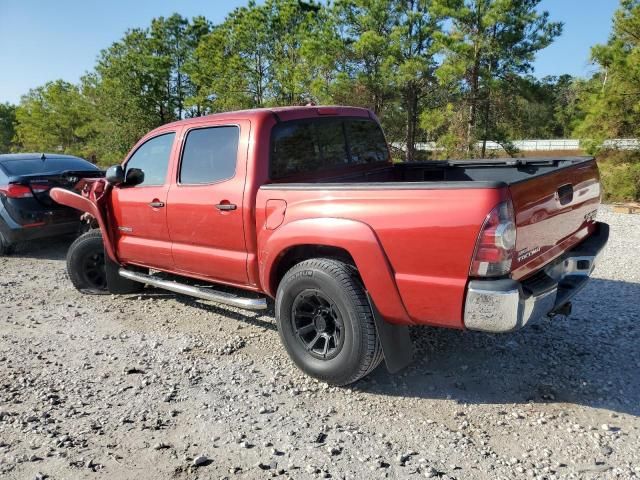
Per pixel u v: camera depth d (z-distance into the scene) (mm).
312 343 3889
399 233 3334
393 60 17938
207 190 4500
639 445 3078
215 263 4566
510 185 3107
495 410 3512
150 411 3602
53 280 7070
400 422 3412
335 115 4852
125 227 5449
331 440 3229
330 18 19922
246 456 3090
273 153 4270
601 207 12633
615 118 13703
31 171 8523
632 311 5062
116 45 37875
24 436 3314
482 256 3068
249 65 27531
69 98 45875
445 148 19516
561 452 3041
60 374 4195
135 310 5680
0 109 82625
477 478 2842
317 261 3746
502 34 18047
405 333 3730
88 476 2926
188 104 33625
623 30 13977
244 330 5016
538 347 4383
